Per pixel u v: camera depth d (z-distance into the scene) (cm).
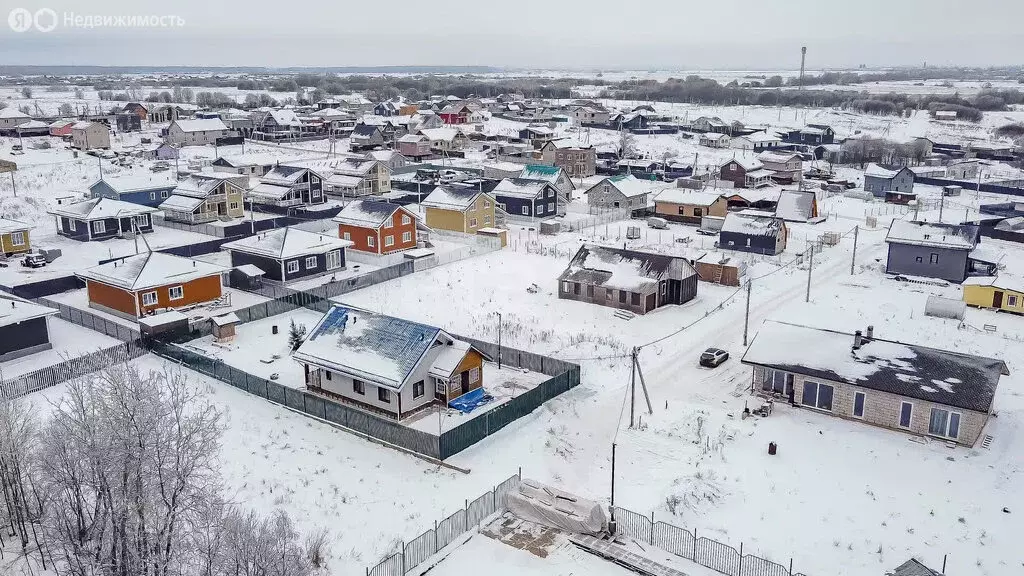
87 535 2281
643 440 3481
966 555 2619
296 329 4662
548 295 5731
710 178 11612
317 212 8588
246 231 7862
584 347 4634
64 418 2406
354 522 2792
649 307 5372
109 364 3120
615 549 2669
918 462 3253
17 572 2400
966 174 12125
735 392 4006
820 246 7356
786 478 3130
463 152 14925
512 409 3609
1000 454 3316
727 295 5825
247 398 3853
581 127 19188
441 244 7412
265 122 16225
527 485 2925
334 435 3488
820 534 2748
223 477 3038
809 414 3734
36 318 4422
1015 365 4344
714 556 2595
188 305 5250
